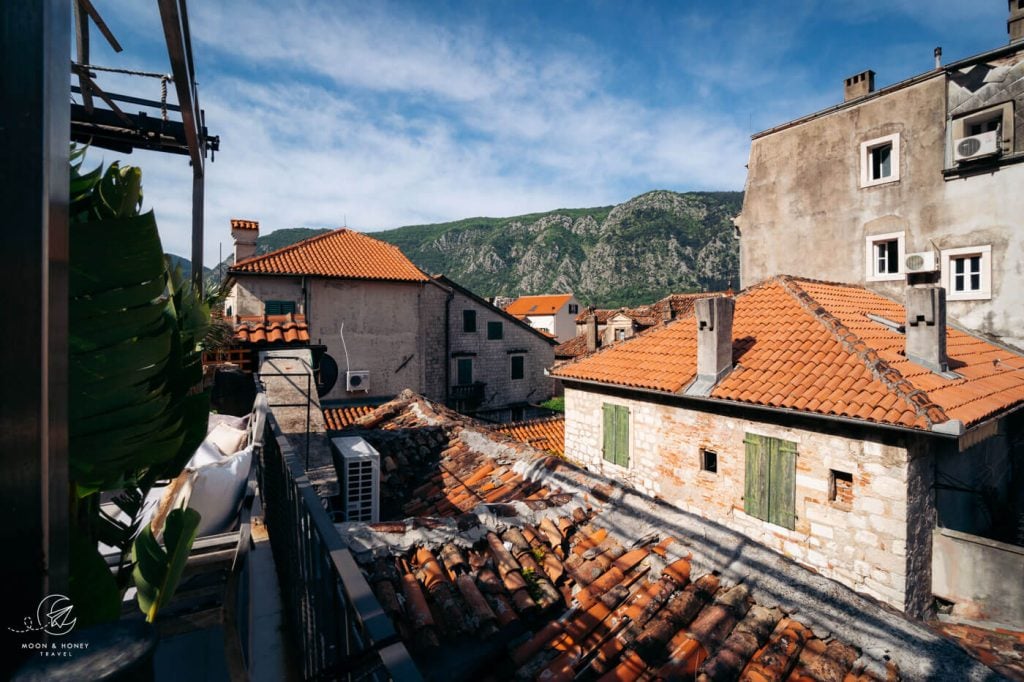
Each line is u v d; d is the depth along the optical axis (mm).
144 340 1746
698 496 10281
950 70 12859
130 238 1680
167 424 2027
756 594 4188
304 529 2621
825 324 10148
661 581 4375
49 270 1086
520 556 4684
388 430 9438
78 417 1705
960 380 9266
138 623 1071
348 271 23078
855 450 7996
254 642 3168
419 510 7035
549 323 61500
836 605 3982
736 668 3529
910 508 7570
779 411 8609
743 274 17344
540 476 6684
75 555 1795
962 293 12734
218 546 2936
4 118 1035
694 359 11250
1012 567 7367
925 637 3662
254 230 23000
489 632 3877
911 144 13492
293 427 6957
